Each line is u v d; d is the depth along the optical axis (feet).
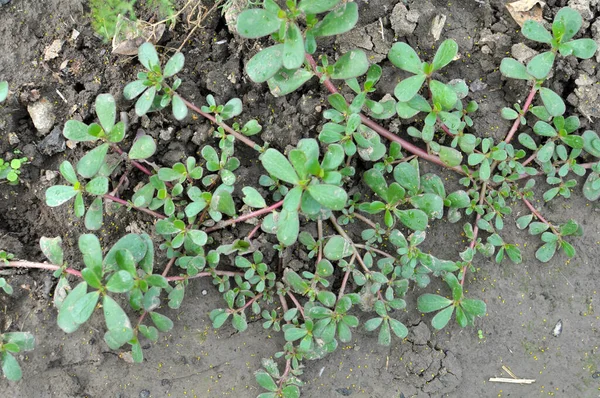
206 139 1.39
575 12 1.29
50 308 1.39
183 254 1.37
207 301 1.41
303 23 1.37
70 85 1.41
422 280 1.36
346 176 1.37
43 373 1.38
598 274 1.41
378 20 1.39
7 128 1.40
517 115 1.36
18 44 1.43
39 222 1.42
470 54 1.41
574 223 1.37
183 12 1.41
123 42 1.40
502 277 1.41
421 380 1.40
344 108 1.30
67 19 1.43
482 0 1.41
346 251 1.29
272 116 1.40
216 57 1.41
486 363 1.40
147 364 1.40
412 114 1.31
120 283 1.20
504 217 1.41
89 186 1.25
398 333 1.33
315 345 1.34
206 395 1.39
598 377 1.39
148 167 1.40
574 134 1.40
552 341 1.40
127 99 1.34
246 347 1.40
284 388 1.33
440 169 1.39
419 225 1.28
